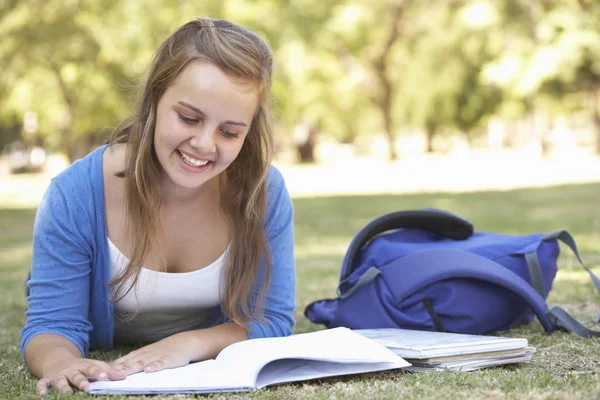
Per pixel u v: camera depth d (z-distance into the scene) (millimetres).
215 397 1978
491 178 19234
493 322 2996
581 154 33906
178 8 21500
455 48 26859
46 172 37875
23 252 7652
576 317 3281
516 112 32750
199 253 2508
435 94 30969
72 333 2387
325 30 24594
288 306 2637
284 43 24141
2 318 3684
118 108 24328
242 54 2166
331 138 46812
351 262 3082
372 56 26812
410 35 26688
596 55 23516
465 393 1962
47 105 26375
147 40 21438
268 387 2105
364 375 2258
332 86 27516
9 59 21625
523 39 24609
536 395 1933
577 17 23594
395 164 28969
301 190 17594
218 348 2393
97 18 21594
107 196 2455
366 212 11445
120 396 1998
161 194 2432
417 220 3219
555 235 3238
